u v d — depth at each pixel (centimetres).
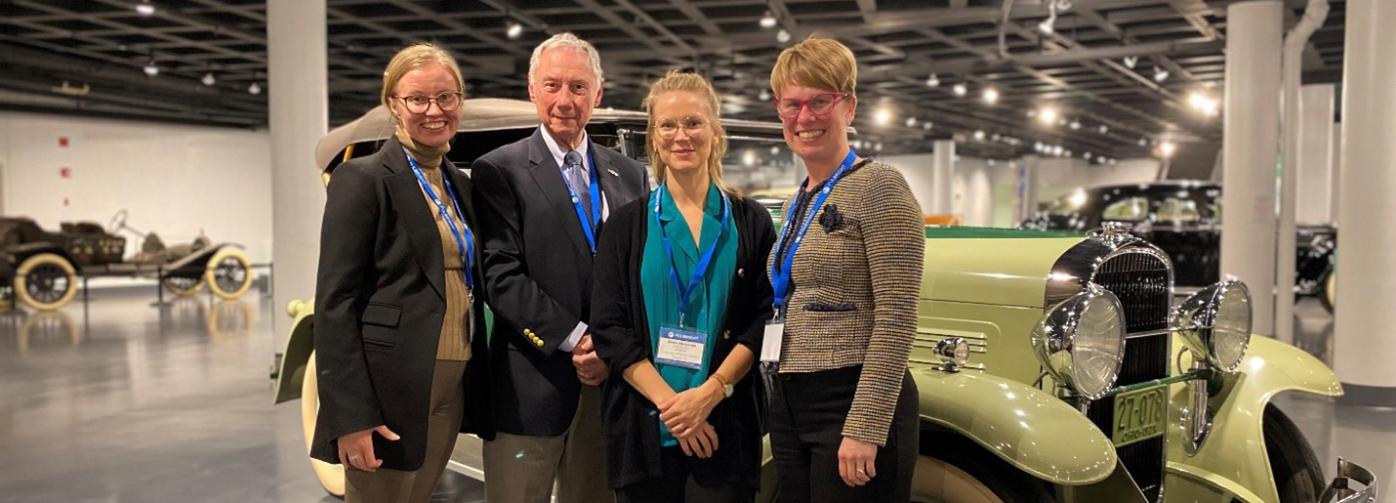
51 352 825
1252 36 841
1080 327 243
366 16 942
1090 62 1220
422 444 214
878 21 960
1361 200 595
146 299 1366
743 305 222
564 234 235
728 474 219
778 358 204
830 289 200
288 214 710
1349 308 602
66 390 648
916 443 204
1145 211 1120
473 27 1016
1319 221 1520
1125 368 275
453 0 933
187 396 627
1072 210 1183
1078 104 1725
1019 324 265
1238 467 294
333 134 392
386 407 211
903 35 1072
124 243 1268
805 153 206
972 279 277
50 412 577
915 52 1155
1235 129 855
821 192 205
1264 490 289
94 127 1555
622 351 217
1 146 1453
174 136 1664
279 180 711
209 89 1391
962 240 296
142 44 1101
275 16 706
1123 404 274
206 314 1151
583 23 999
